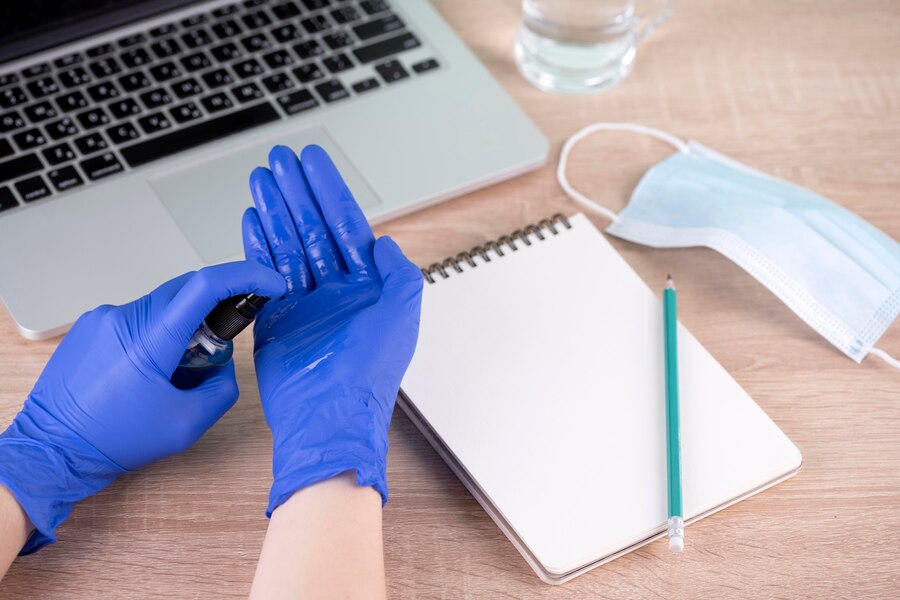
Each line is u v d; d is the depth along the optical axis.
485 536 0.71
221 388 0.72
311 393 0.70
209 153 0.90
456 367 0.77
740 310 0.84
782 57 1.05
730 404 0.76
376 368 0.71
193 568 0.69
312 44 0.98
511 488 0.70
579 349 0.78
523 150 0.92
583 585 0.69
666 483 0.71
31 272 0.82
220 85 0.95
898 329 0.83
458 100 0.95
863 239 0.84
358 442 0.67
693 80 1.02
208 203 0.87
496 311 0.80
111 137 0.90
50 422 0.71
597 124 0.97
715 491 0.71
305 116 0.93
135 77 0.95
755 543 0.71
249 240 0.79
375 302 0.75
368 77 0.96
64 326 0.79
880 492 0.74
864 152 0.96
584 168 0.94
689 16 1.08
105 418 0.69
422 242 0.88
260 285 0.70
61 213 0.85
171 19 0.99
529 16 1.00
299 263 0.79
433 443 0.75
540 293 0.82
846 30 1.07
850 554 0.70
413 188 0.88
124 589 0.68
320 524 0.62
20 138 0.90
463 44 1.00
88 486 0.71
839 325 0.81
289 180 0.78
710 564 0.70
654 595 0.68
